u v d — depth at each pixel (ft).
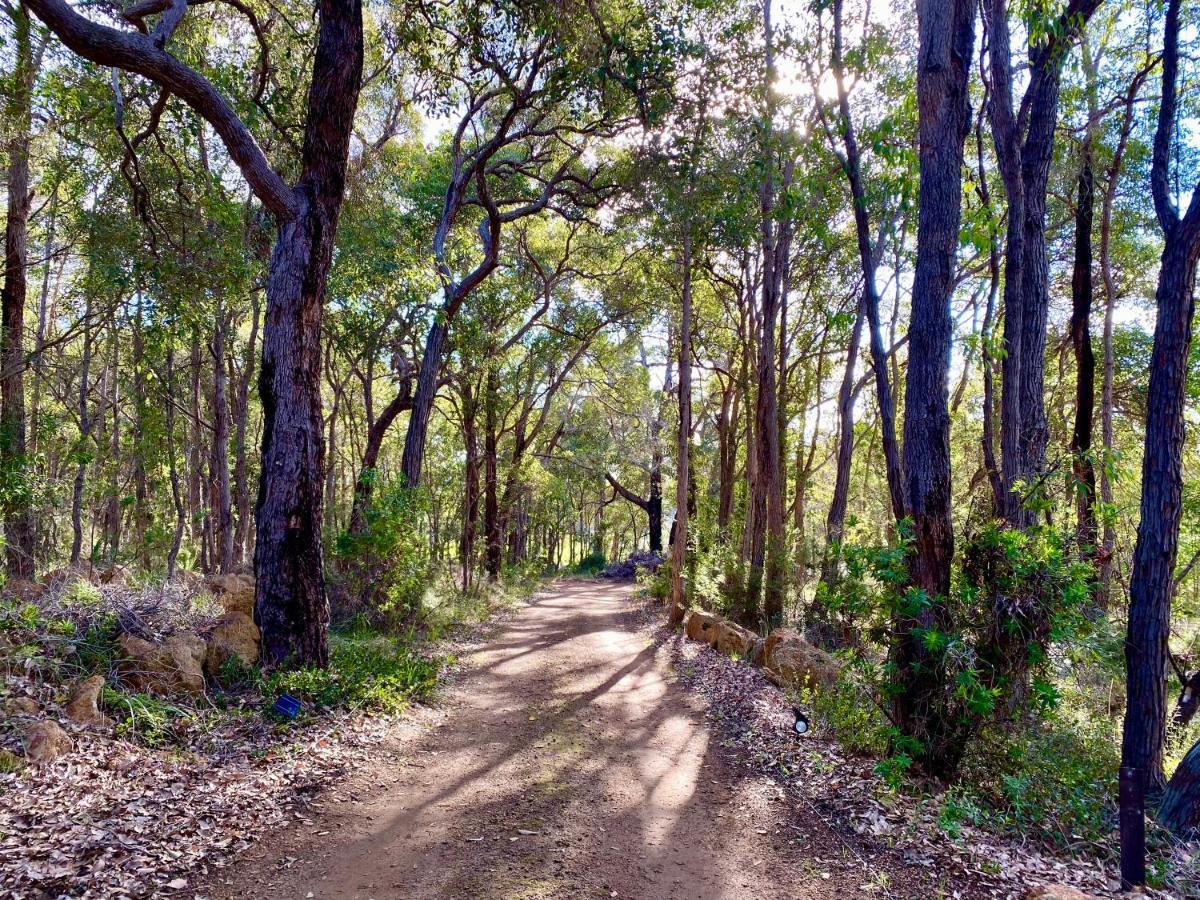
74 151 42.34
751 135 37.58
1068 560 20.51
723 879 14.76
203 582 33.88
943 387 20.76
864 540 23.31
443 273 51.93
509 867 14.74
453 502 68.39
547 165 66.64
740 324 67.77
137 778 16.94
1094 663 22.90
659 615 60.70
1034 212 29.73
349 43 28.37
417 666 30.81
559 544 194.29
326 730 22.47
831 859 15.72
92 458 49.65
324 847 15.33
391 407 63.10
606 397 105.40
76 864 13.05
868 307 23.41
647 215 50.06
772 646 34.68
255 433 96.48
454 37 38.99
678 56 34.19
